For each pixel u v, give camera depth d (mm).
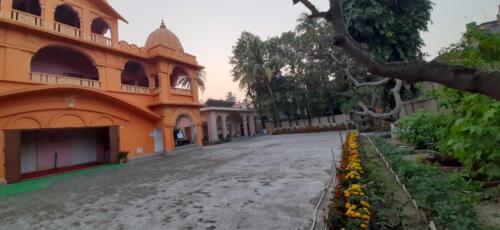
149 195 5805
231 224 3695
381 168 5648
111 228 3945
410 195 3660
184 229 3666
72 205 5508
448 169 5102
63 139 14773
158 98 16797
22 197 6859
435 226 2689
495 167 3641
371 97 18688
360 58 1922
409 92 14625
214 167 9227
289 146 14484
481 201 3336
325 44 20875
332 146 12477
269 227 3467
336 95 27453
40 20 11695
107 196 6082
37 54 13555
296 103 32531
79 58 15414
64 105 11883
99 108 13430
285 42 30422
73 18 15297
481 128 3557
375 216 2828
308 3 2125
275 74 31328
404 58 13359
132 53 15648
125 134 14695
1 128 9805
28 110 10641
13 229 4262
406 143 9703
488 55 3729
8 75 10273
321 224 3439
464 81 1493
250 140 24766
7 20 10156
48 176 10859
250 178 6672
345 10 13633
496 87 1389
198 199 5113
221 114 28234
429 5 13023
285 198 4688
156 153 16422
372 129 19859
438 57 4871
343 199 2943
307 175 6469
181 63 18625
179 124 18703
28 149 13086
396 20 12898
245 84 31109
